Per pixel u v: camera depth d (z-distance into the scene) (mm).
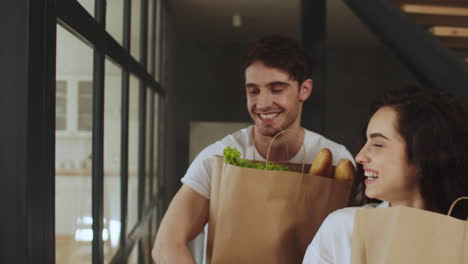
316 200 952
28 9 815
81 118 1402
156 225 3961
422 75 2539
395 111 787
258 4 4785
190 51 6695
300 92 1154
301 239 954
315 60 3016
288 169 1040
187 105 6695
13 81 810
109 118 1910
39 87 875
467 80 2391
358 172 1039
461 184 762
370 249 699
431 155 753
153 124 3605
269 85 1094
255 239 949
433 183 769
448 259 669
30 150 826
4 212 807
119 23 2113
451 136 757
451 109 777
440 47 2465
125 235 2295
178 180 6602
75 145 1353
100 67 1605
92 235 1616
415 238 674
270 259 949
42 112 892
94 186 1611
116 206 2148
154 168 3867
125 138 2303
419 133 755
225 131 6176
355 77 7000
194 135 6160
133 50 2570
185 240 1084
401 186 784
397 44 2553
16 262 810
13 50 811
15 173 809
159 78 4125
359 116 6996
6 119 806
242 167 944
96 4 1575
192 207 1137
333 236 794
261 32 6039
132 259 2600
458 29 2623
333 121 6988
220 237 970
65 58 1176
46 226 915
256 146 1228
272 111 1111
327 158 1001
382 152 788
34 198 843
